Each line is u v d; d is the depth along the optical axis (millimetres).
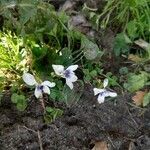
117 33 186
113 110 163
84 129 157
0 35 170
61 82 165
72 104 162
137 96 167
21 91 163
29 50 168
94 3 193
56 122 157
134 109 164
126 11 185
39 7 167
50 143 152
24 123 156
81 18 187
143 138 157
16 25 170
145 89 169
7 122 156
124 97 167
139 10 184
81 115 160
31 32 171
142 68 176
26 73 157
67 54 169
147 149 154
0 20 180
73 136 155
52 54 170
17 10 175
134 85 168
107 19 185
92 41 181
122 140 156
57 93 163
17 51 167
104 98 164
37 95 154
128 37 183
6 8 166
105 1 193
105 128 158
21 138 152
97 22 185
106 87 168
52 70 167
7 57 167
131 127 159
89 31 185
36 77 158
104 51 179
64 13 176
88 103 164
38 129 155
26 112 159
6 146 150
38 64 167
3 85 164
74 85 167
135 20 182
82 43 171
